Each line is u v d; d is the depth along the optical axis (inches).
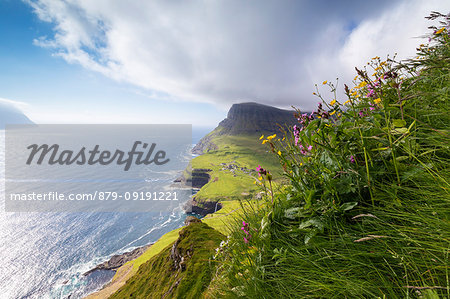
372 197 64.4
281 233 78.4
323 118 81.7
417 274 49.1
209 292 98.2
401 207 59.7
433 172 60.0
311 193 72.4
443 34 107.5
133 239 3238.2
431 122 75.3
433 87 87.8
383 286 49.9
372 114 76.7
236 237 101.9
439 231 50.1
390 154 68.0
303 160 82.1
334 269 58.6
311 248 68.0
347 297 52.7
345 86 72.9
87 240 3238.2
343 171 68.9
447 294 41.6
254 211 97.1
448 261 46.1
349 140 74.4
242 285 76.2
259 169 86.6
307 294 59.5
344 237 62.6
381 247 56.7
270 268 71.8
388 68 85.7
